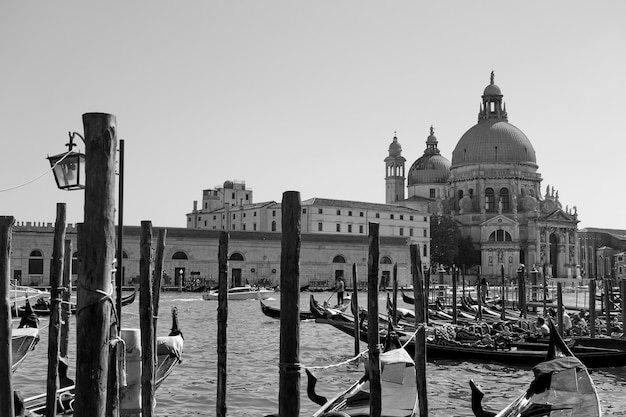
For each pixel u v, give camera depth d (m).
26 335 20.11
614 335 37.19
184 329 44.62
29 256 89.38
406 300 55.62
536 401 15.27
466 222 149.75
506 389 24.45
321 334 43.84
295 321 11.65
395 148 174.62
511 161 153.00
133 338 15.41
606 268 172.00
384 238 117.19
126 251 92.25
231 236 103.25
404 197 176.00
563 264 149.12
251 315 58.28
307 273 108.88
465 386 24.98
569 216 150.25
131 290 79.31
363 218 129.75
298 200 11.81
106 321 9.28
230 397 22.70
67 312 22.97
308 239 109.25
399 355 18.69
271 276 105.75
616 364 28.61
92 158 9.23
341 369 28.55
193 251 100.00
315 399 18.20
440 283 115.19
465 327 33.88
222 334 16.03
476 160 154.38
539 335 32.50
